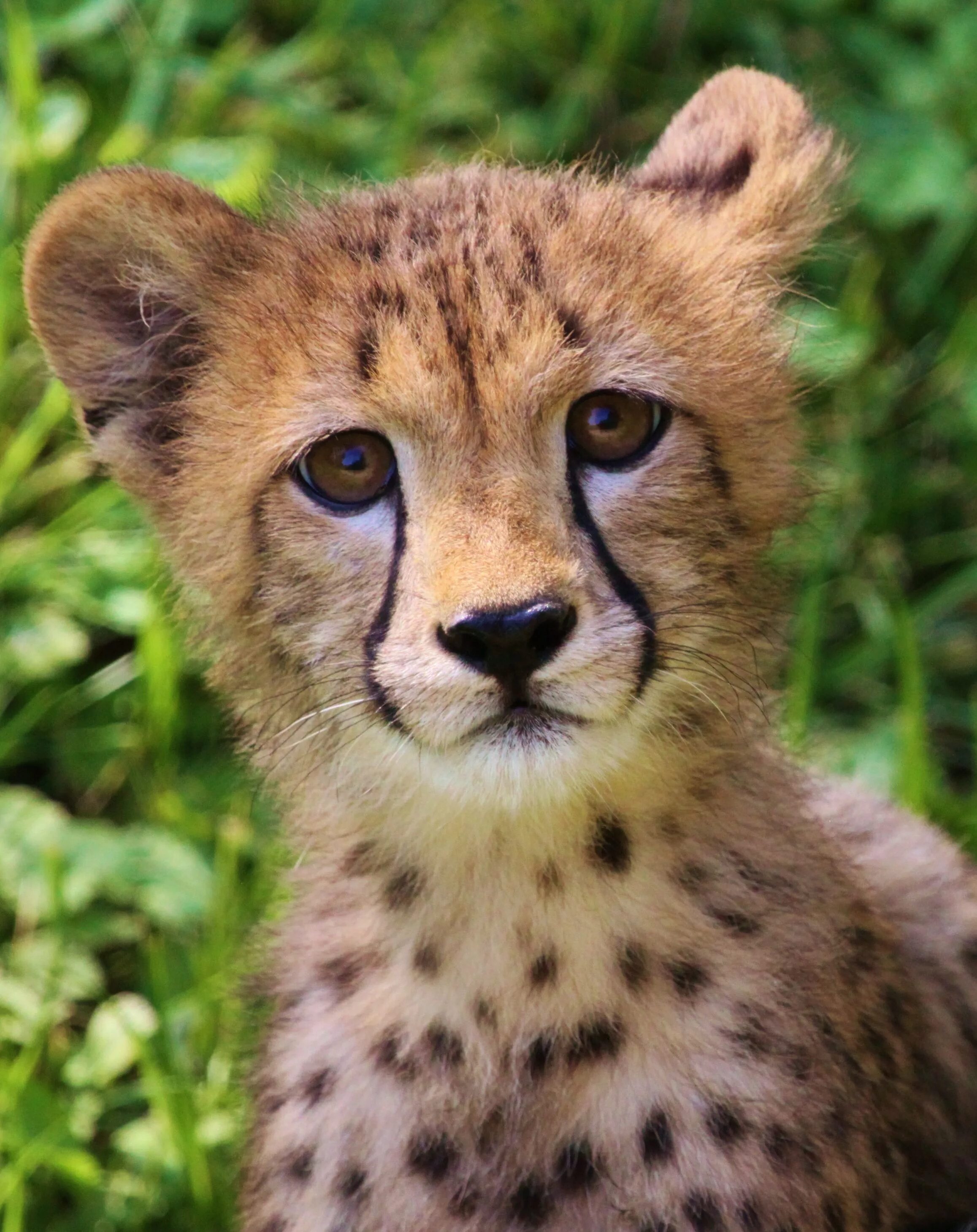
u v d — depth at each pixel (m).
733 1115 8.56
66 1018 12.16
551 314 8.15
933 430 15.23
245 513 8.77
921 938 10.39
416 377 8.04
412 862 8.85
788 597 9.38
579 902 8.62
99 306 9.36
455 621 7.80
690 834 8.80
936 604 14.54
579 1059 8.67
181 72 15.52
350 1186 8.84
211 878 12.38
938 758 14.14
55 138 14.54
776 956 8.77
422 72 15.66
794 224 9.60
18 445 13.70
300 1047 9.13
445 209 9.02
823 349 13.64
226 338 9.07
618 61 16.25
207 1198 11.01
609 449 8.34
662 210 9.29
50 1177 11.30
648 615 8.34
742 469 8.78
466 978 8.74
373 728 8.55
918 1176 10.02
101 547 13.36
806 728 12.71
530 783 8.16
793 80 16.02
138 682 13.15
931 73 16.06
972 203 15.42
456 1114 8.73
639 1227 8.56
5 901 12.43
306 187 12.86
